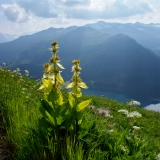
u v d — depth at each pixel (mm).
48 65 2053
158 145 2984
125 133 2385
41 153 1987
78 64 2115
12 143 2342
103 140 2236
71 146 1938
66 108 2084
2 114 2789
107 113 3674
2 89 3330
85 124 2238
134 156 1985
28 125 2303
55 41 2008
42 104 2088
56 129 2105
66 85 2111
